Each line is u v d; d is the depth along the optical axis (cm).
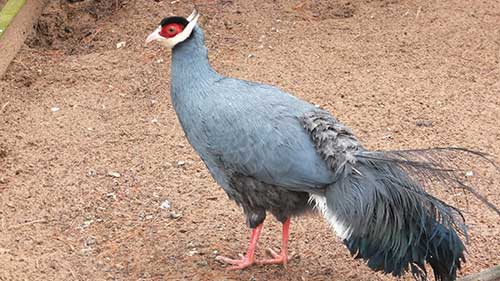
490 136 791
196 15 610
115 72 905
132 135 798
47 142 784
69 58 935
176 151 773
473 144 778
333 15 1023
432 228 561
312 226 682
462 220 578
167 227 678
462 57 928
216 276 626
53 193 714
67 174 740
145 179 735
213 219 688
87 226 679
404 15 1011
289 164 577
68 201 705
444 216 560
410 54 933
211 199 710
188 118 607
